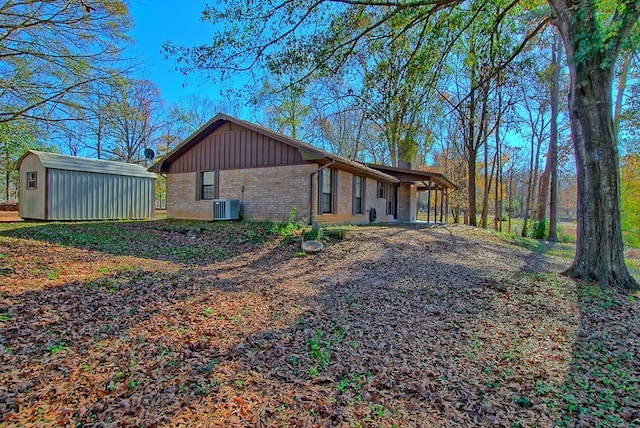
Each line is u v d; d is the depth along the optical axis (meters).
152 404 2.41
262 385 2.74
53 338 3.30
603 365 3.35
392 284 6.11
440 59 7.91
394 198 19.88
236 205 12.47
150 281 5.42
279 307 4.66
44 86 8.02
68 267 5.90
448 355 3.48
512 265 8.58
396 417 2.42
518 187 45.03
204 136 13.48
